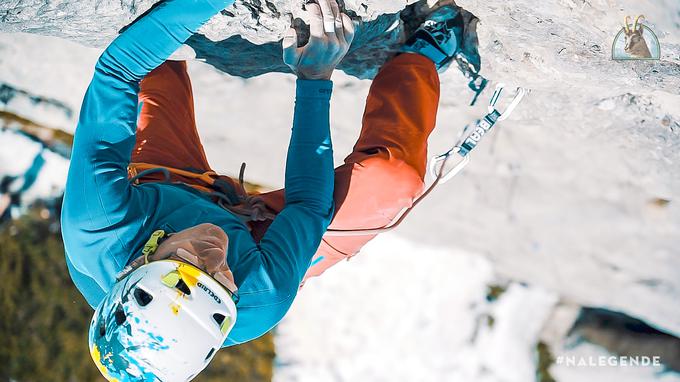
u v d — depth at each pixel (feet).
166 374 5.23
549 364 13.55
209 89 11.83
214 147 12.41
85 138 5.53
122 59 5.54
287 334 14.66
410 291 14.05
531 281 13.33
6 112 13.30
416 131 7.02
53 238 14.26
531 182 12.10
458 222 12.98
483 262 13.47
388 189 6.88
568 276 12.92
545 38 7.56
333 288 14.47
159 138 7.25
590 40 7.34
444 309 13.92
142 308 5.20
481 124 7.26
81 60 11.99
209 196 6.50
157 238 5.56
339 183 6.88
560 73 8.16
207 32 7.42
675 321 12.71
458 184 12.46
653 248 12.04
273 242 5.91
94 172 5.46
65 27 7.92
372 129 7.06
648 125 9.62
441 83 9.26
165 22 5.51
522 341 13.65
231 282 5.45
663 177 11.04
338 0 6.91
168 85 7.65
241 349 14.52
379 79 7.35
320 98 6.38
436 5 7.44
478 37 7.98
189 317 5.24
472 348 13.89
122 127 5.59
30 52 12.07
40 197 14.05
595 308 13.29
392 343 14.24
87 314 14.44
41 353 14.16
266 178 12.71
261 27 7.23
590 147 11.32
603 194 11.80
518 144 11.85
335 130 11.40
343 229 7.01
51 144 13.51
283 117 12.01
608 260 12.45
